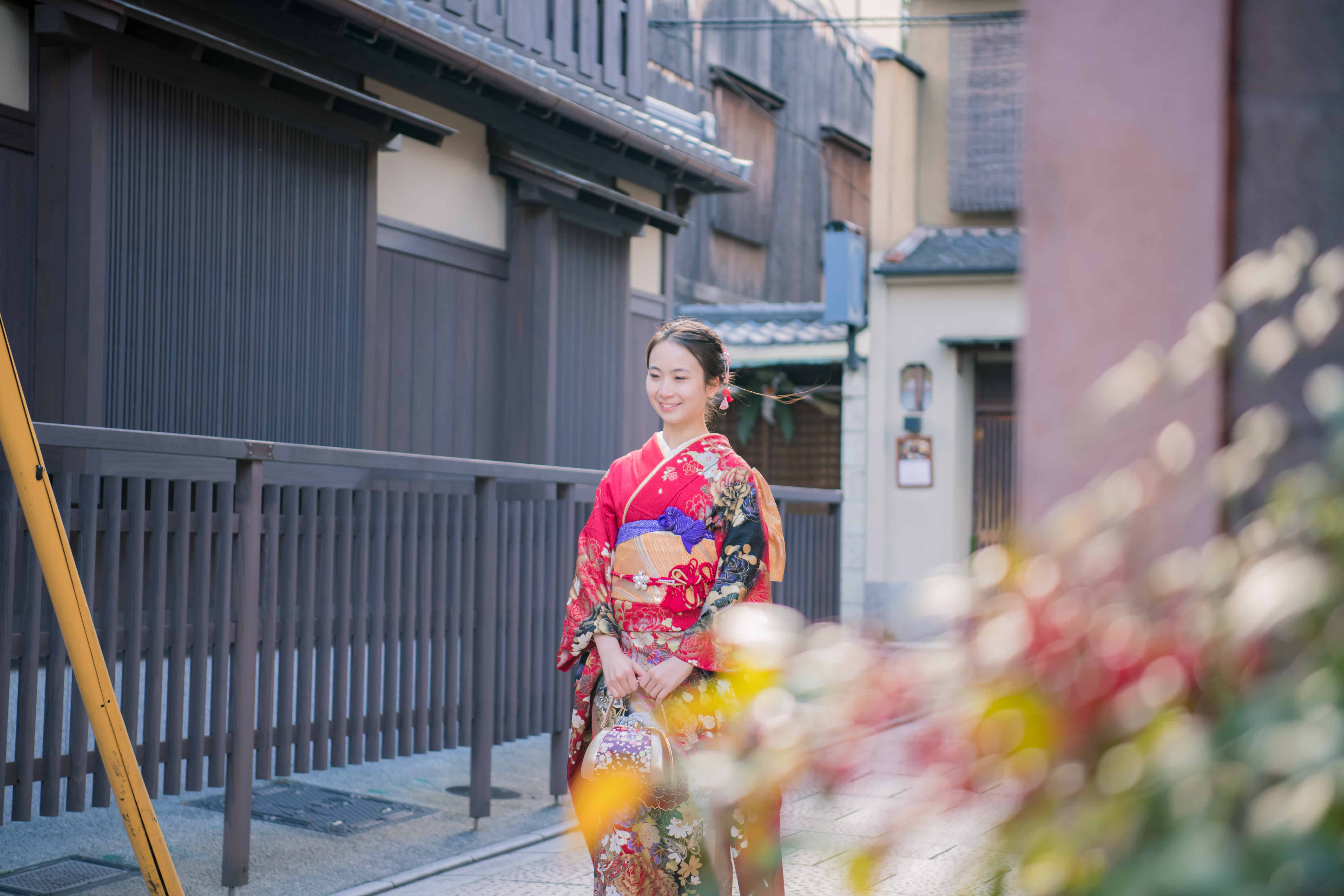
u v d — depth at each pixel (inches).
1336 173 46.2
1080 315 47.8
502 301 328.8
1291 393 45.3
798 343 498.6
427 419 302.7
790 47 652.1
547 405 327.6
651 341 111.2
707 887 49.2
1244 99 47.4
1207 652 31.7
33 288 213.6
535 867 151.6
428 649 167.5
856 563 483.5
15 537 114.6
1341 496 33.1
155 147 228.2
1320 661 28.1
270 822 167.3
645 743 99.9
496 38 316.2
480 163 319.0
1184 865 26.0
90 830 156.3
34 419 212.8
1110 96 48.1
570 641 108.2
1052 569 35.5
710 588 105.7
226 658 133.6
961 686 32.6
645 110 387.5
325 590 148.8
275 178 255.8
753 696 35.7
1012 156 504.1
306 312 264.2
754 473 110.2
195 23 237.9
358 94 261.4
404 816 175.5
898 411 482.9
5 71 207.8
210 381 241.4
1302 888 24.9
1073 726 31.6
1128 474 42.3
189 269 236.2
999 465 491.5
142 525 124.9
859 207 730.2
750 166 414.9
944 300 480.1
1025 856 30.7
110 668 120.9
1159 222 46.9
